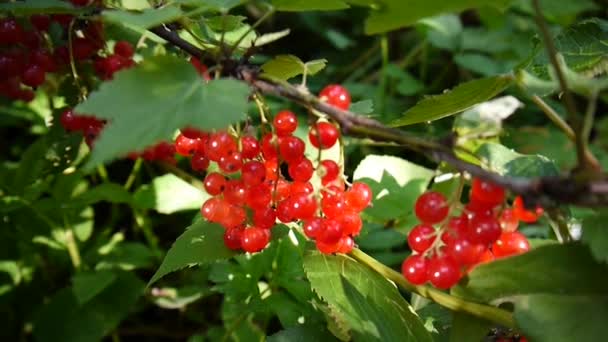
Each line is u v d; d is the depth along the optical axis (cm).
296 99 25
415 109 28
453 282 24
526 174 26
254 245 27
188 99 22
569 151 51
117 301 44
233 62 26
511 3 24
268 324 39
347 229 27
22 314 46
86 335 43
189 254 29
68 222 45
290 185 27
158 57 23
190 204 41
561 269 24
